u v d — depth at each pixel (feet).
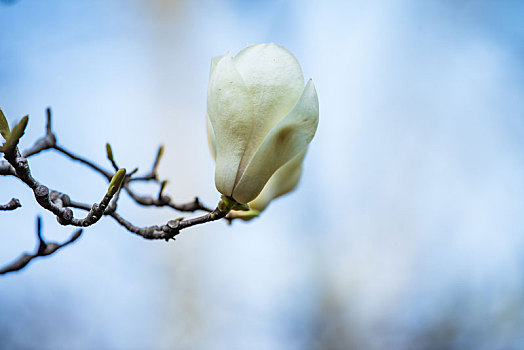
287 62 1.70
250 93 1.68
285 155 1.68
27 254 1.81
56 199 1.92
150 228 1.81
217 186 1.71
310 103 1.64
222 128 1.69
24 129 1.59
